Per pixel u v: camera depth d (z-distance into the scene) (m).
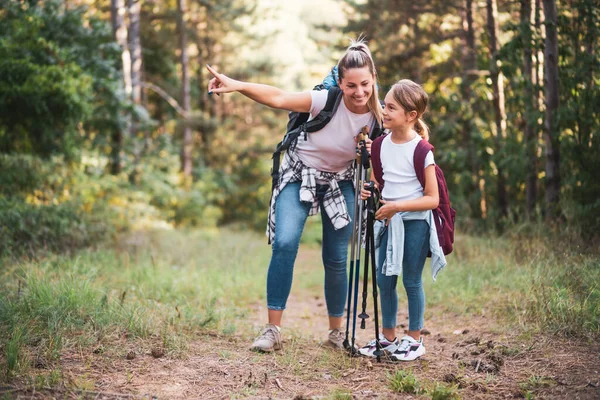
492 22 9.38
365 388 3.02
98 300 4.26
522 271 5.19
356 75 3.40
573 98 6.96
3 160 8.45
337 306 3.92
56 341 3.31
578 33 7.01
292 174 3.76
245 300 5.91
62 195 9.27
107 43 11.41
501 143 9.41
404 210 3.28
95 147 12.52
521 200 10.64
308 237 18.44
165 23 21.47
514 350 3.39
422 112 3.39
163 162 16.92
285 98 3.55
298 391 2.98
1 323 3.51
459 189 10.73
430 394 2.85
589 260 4.77
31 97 8.41
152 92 23.20
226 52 24.55
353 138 3.66
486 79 8.94
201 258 8.65
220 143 23.67
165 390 2.89
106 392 2.77
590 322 3.62
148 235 10.23
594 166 6.64
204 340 3.88
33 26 9.26
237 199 23.16
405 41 13.08
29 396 2.63
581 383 2.82
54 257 6.38
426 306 5.12
